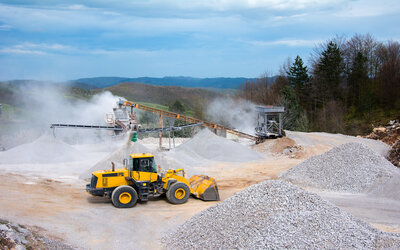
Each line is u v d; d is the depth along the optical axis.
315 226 9.28
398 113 48.25
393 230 11.70
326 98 59.00
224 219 10.27
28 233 9.48
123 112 31.27
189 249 9.69
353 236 9.10
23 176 19.69
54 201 14.79
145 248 10.56
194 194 15.98
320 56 62.38
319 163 19.92
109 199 15.73
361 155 19.12
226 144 29.67
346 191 17.14
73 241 10.62
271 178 21.06
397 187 15.88
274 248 8.43
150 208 14.52
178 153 27.50
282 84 65.62
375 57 60.19
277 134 34.22
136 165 14.74
